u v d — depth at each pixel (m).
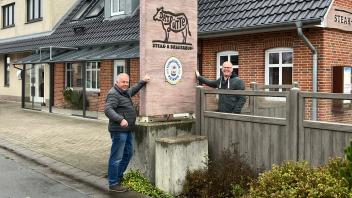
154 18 7.52
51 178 8.17
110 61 18.36
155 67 7.56
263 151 6.79
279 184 5.11
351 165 4.72
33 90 23.83
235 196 6.48
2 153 10.66
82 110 18.55
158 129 7.48
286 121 6.44
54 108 20.34
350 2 12.27
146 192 7.11
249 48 13.23
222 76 7.77
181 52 7.88
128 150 7.42
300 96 6.27
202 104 7.77
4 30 29.16
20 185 7.65
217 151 7.52
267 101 6.89
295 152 6.30
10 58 27.59
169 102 7.75
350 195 4.47
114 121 7.09
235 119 7.19
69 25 22.70
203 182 7.00
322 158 6.00
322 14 11.02
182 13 7.89
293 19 11.37
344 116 5.88
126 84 7.17
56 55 20.33
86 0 23.45
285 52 12.52
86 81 19.64
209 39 14.37
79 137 12.62
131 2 18.67
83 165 9.09
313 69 11.64
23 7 26.44
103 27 19.61
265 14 12.33
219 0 14.66
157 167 7.25
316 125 6.06
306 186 4.79
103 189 7.42
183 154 7.11
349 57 12.40
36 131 13.91
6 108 22.22
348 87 11.85
